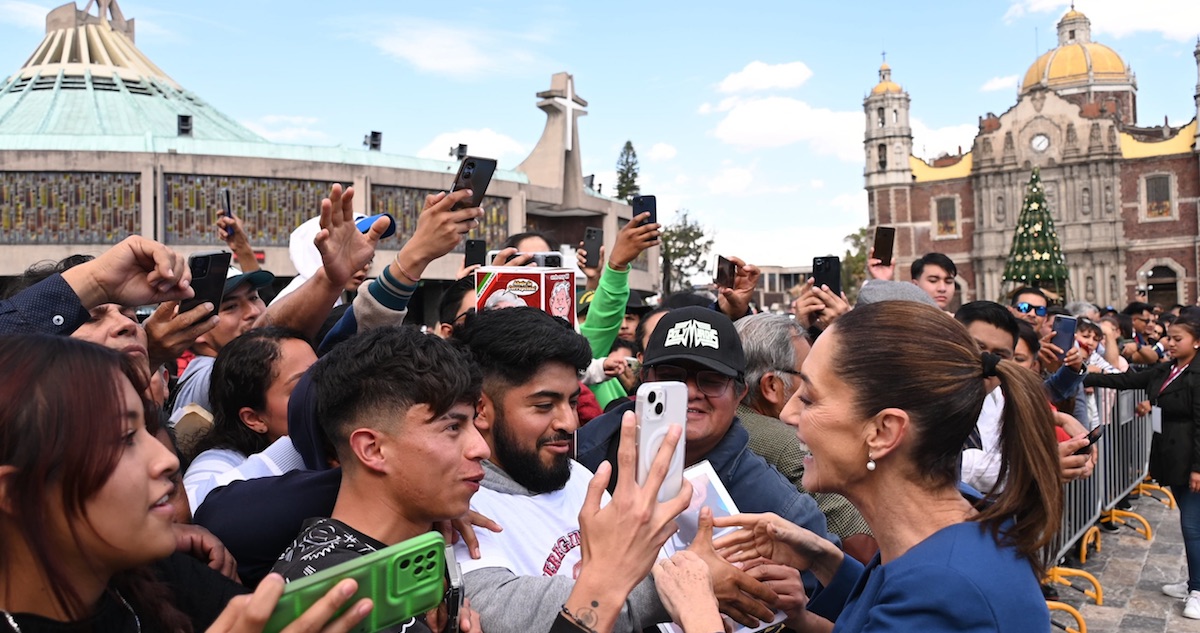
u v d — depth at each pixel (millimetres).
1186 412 6941
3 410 1472
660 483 2043
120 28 32219
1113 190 59375
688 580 2195
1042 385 2123
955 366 2082
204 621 1978
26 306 2164
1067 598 7227
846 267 74250
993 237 61656
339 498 2168
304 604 1464
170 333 2783
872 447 2102
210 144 22422
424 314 24469
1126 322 14766
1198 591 6773
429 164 25109
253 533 2305
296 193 22250
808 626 2541
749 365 3865
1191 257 57719
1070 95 72750
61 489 1485
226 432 3129
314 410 2473
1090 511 8164
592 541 2020
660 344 3193
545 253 4848
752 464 3221
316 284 3234
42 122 26219
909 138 66125
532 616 2158
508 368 2590
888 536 2156
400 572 1564
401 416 2033
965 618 1891
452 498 2072
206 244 21547
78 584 1588
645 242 4992
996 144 61875
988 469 4152
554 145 28000
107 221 20953
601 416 3508
